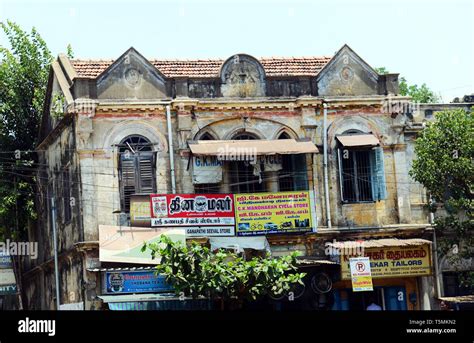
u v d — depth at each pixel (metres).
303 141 30.78
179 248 26.75
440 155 29.78
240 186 30.59
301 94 31.42
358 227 31.14
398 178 31.75
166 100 30.38
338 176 31.27
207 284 26.38
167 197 29.31
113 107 29.80
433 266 31.31
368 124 31.80
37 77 36.12
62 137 31.80
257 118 31.05
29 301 38.47
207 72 32.56
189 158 30.17
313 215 30.27
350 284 30.91
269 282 26.77
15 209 35.25
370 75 32.09
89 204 29.41
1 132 35.22
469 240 30.80
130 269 28.61
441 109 32.78
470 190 29.84
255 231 29.84
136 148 30.05
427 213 32.00
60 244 32.50
